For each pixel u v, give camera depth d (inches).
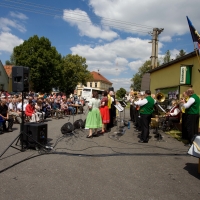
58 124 399.5
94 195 126.6
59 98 551.8
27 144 217.3
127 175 156.5
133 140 267.4
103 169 167.2
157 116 341.1
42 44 1327.5
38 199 121.3
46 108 490.0
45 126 227.0
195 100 227.6
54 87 1433.3
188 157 200.1
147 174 159.0
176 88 368.5
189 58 323.6
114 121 400.8
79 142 251.3
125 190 133.5
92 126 270.8
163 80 432.5
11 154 201.0
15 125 374.0
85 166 172.9
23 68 211.8
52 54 1342.3
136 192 131.2
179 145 243.6
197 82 301.4
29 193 128.0
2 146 230.1
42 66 1280.8
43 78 1323.8
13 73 212.4
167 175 157.9
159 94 296.0
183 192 132.6
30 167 169.0
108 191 131.8
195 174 160.9
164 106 418.3
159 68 446.9
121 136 289.1
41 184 140.0
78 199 121.9
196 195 129.3
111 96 365.4
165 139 273.3
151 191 133.0
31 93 700.7
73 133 299.0
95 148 226.1
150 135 297.9
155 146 238.4
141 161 186.9
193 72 311.4
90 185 139.4
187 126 236.7
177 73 365.1
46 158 190.9
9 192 129.0
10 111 401.4
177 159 194.1
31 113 379.6
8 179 146.9
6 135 288.2
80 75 1979.6
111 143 249.1
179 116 310.8
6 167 168.6
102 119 306.8
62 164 176.6
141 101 252.8
